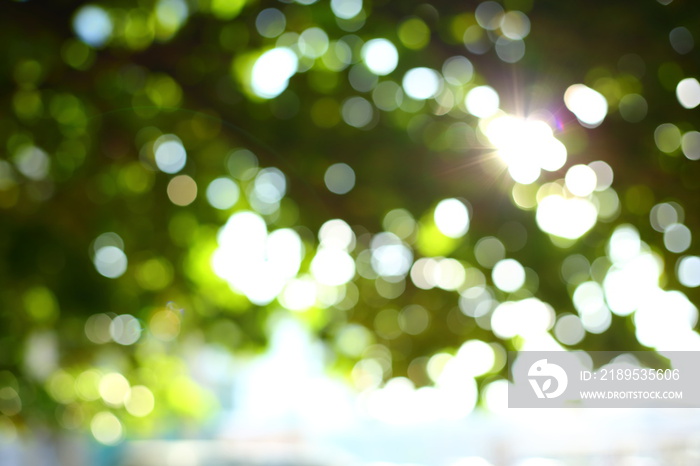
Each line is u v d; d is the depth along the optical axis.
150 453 11.29
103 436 4.61
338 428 14.01
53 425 4.32
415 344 4.24
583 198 3.89
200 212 4.14
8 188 3.80
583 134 3.77
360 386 4.44
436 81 3.94
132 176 4.04
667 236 3.90
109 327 4.24
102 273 3.90
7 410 4.08
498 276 4.04
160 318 4.27
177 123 3.97
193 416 4.82
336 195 4.03
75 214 3.85
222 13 3.87
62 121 3.89
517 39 3.80
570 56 3.74
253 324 4.41
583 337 4.04
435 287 4.19
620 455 9.46
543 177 3.86
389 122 3.97
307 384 11.96
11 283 3.71
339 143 3.98
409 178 3.94
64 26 3.77
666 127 3.71
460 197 3.93
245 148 4.05
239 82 3.94
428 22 3.90
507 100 3.83
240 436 13.55
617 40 3.68
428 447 12.77
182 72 3.92
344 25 3.93
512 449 11.38
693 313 3.97
